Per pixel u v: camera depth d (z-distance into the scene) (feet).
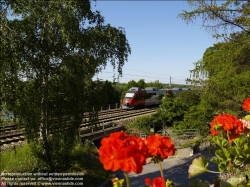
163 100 88.12
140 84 156.97
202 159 8.91
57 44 32.35
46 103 32.99
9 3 28.84
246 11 29.40
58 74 31.94
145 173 42.70
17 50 27.86
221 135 10.42
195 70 35.06
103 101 35.12
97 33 33.71
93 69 32.65
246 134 11.25
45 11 31.71
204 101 38.83
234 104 35.96
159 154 6.89
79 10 33.06
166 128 80.07
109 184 37.81
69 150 36.47
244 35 30.58
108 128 67.31
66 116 33.99
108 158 5.90
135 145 5.98
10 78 27.55
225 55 31.30
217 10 28.94
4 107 27.27
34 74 32.14
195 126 66.90
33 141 33.63
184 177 40.34
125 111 108.17
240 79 31.68
